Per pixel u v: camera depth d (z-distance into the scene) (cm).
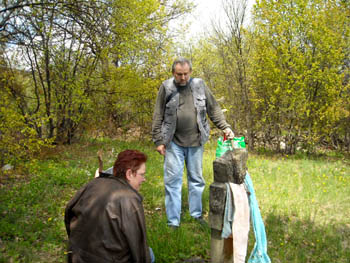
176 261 303
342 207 481
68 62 856
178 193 378
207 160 773
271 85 896
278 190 545
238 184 267
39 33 782
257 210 280
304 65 879
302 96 888
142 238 194
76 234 197
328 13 901
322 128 935
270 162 810
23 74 854
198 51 1148
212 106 390
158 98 381
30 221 386
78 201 204
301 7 870
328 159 922
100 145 984
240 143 321
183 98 372
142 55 1016
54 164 665
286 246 344
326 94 912
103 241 188
